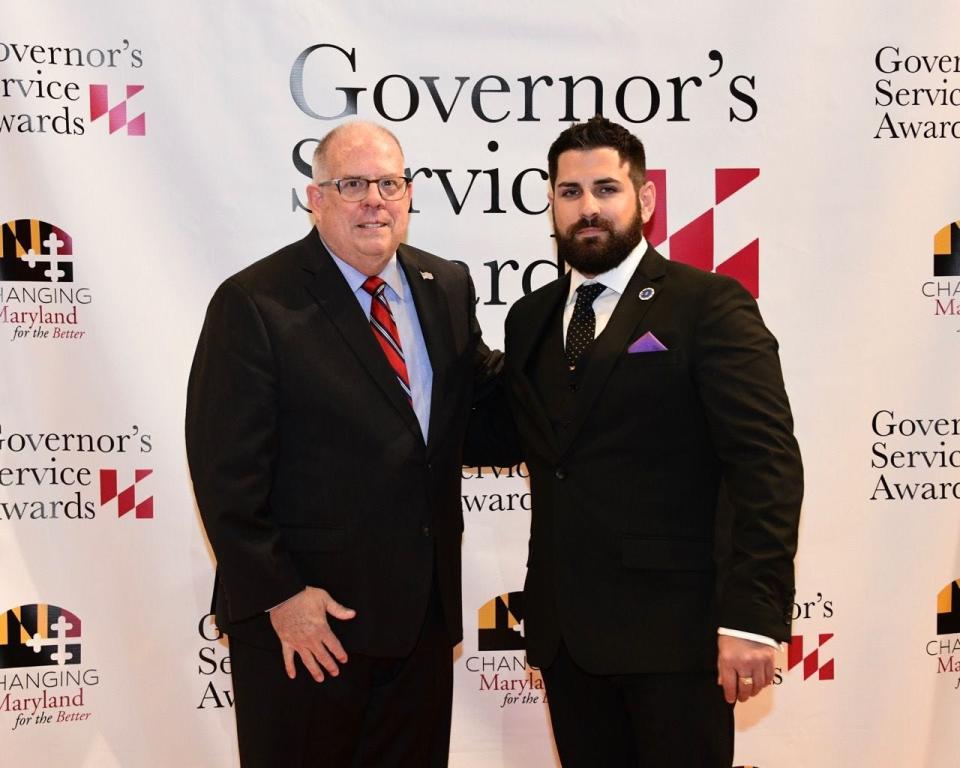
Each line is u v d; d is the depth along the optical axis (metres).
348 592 1.95
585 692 2.04
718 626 1.85
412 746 2.12
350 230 2.00
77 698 2.48
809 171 2.62
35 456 2.45
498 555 2.65
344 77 2.52
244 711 2.02
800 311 2.64
